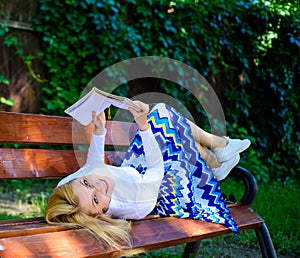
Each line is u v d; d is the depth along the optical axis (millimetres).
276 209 4637
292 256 3611
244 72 7199
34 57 5469
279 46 7352
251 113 7457
